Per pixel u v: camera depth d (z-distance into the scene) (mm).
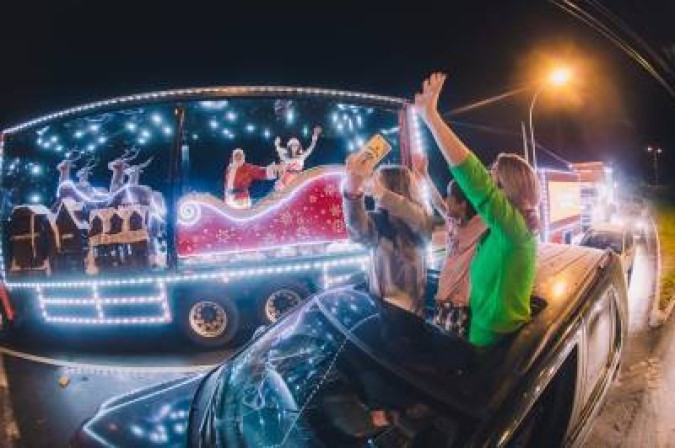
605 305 3191
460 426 2152
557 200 10938
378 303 2953
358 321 2975
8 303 7762
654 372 5164
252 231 7270
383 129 8695
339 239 7664
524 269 2518
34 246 7434
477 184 2420
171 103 7094
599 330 3094
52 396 5668
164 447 2787
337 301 3309
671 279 8977
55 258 7336
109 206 7164
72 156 7781
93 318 7273
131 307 7156
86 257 7258
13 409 5371
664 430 4090
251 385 2949
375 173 3154
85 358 6824
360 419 2480
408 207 3020
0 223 7727
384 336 2748
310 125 8250
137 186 7176
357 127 8516
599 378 3232
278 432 2605
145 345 7277
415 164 4180
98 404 5445
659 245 13203
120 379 6102
